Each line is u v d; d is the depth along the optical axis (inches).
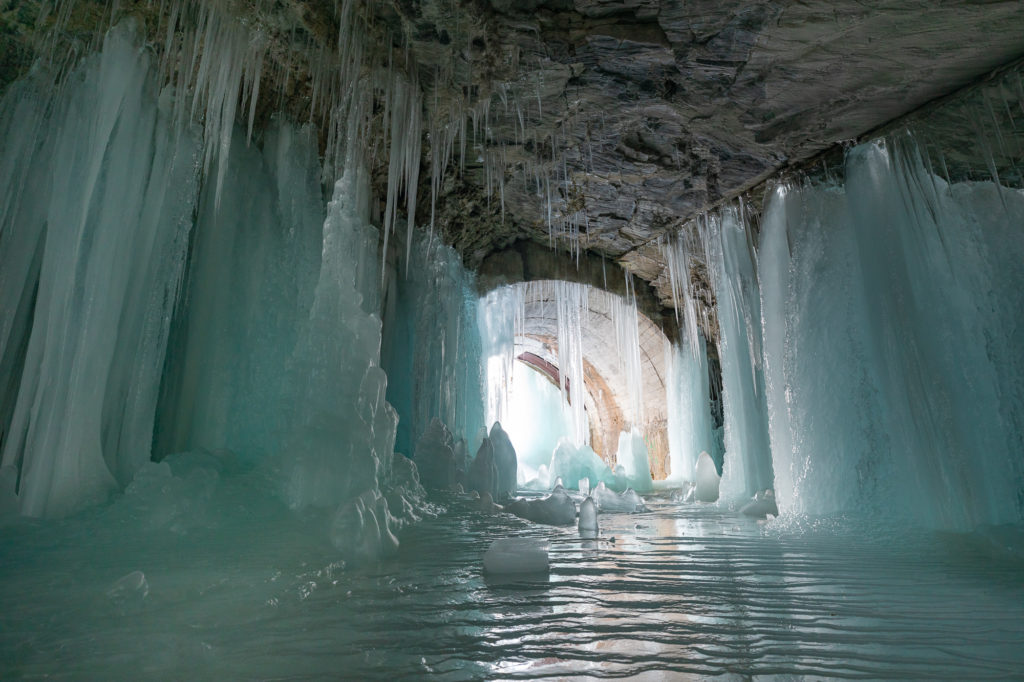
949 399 212.1
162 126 212.4
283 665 80.8
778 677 78.0
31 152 197.2
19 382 191.2
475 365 541.3
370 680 76.1
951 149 326.6
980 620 104.8
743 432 421.4
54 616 96.3
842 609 112.7
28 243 192.4
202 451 216.8
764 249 316.2
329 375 211.9
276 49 261.4
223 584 117.6
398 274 426.9
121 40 193.6
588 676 78.1
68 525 152.6
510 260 566.9
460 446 398.6
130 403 199.8
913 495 226.7
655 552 181.5
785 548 188.7
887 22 256.7
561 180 441.4
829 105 321.4
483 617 105.9
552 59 295.7
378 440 228.1
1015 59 272.4
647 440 748.0
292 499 185.3
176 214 218.2
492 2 261.3
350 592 122.3
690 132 366.0
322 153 325.1
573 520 277.4
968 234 245.3
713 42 281.9
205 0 221.0
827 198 285.4
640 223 514.9
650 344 681.0
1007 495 202.1
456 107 333.4
